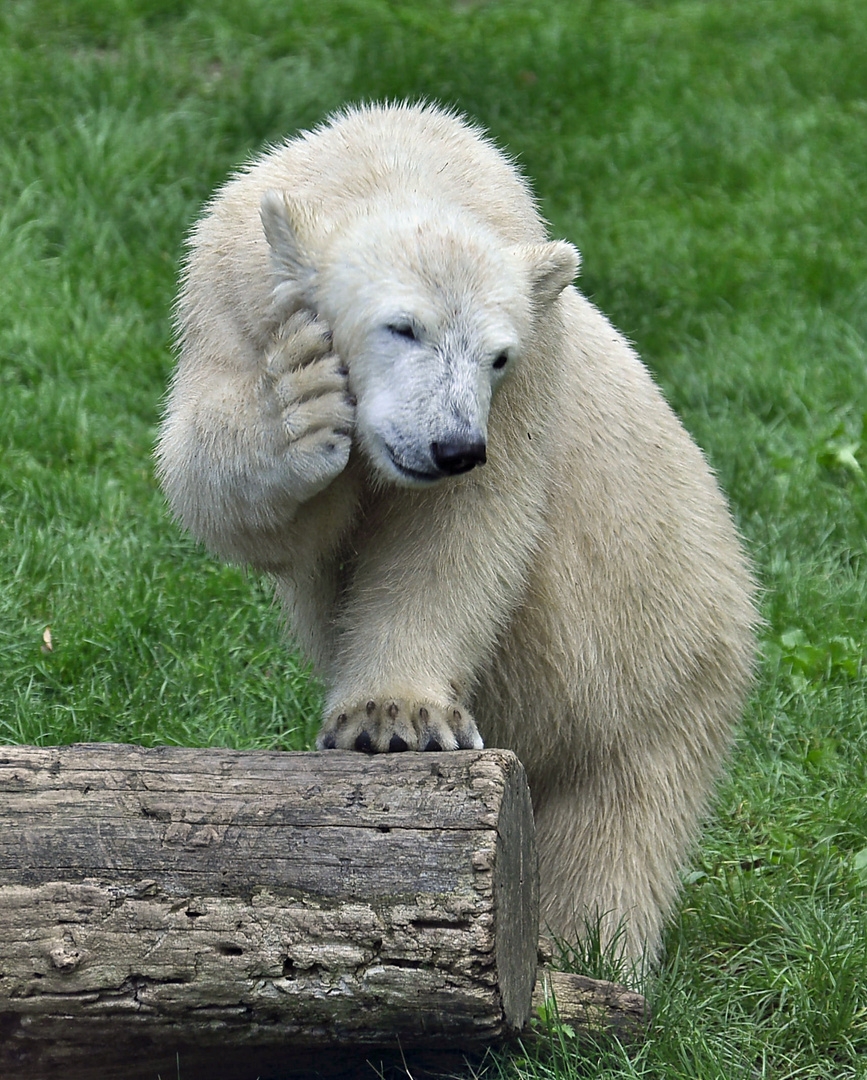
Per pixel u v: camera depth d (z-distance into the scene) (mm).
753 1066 7477
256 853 6082
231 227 7637
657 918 8836
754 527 13062
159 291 15570
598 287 17062
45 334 14508
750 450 14016
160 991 5965
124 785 6266
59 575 11695
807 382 15266
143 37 20656
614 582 8516
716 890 9258
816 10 25656
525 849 6520
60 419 13453
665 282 17266
